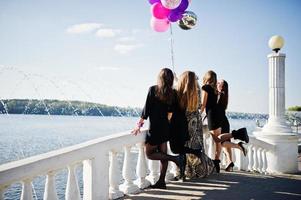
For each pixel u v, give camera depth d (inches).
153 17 257.3
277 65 308.7
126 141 195.5
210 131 253.8
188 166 230.1
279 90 309.4
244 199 190.2
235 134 250.1
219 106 253.4
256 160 295.9
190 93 211.6
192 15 259.9
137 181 211.9
